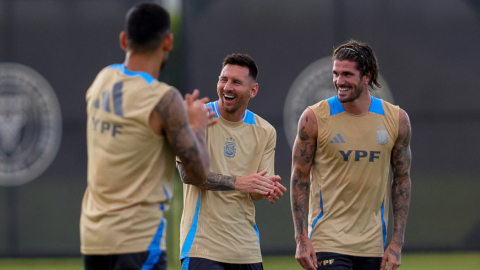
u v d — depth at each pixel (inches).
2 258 961.5
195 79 949.2
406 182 581.6
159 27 401.1
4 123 959.0
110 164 392.5
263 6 958.4
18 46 959.6
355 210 557.6
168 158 410.9
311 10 962.7
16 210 962.1
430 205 974.4
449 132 973.2
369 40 970.1
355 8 967.0
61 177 962.1
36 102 960.9
